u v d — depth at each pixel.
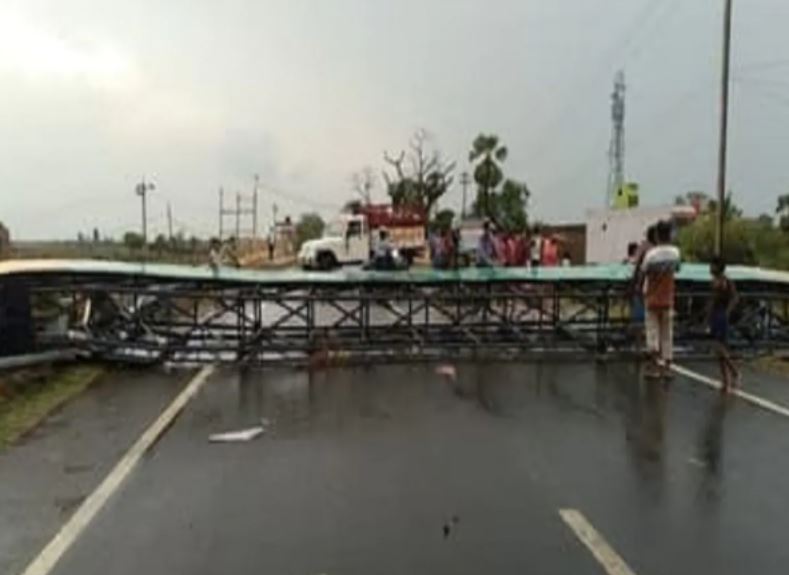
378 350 16.48
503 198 73.12
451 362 15.66
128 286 15.75
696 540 6.41
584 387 13.26
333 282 17.12
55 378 13.83
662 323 14.19
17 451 9.17
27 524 6.80
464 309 17.67
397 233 55.22
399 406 11.73
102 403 11.88
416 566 5.88
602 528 6.66
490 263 28.78
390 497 7.52
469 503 7.33
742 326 16.80
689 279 16.91
